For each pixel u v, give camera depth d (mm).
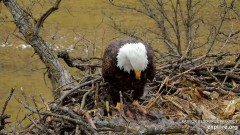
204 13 23484
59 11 27000
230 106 9453
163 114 9133
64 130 8219
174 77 10148
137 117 9133
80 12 26969
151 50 9312
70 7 27734
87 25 24969
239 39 20234
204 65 10750
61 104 9289
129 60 8938
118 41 9383
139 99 9906
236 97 10078
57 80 11992
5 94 19141
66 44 22094
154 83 10383
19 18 13188
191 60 10945
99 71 11164
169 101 9570
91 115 8688
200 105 9516
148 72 9164
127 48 8969
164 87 10156
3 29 23656
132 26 24047
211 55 11430
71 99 9688
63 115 8109
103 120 8430
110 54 9195
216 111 9578
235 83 10609
